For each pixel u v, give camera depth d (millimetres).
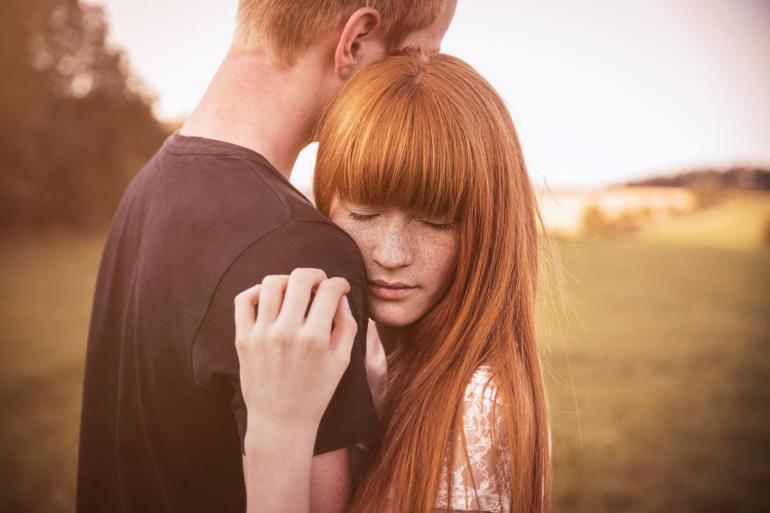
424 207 876
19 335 9938
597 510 4273
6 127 28500
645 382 7480
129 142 33500
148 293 913
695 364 8555
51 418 6109
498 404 899
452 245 921
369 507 876
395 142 858
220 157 919
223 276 809
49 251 23859
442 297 965
